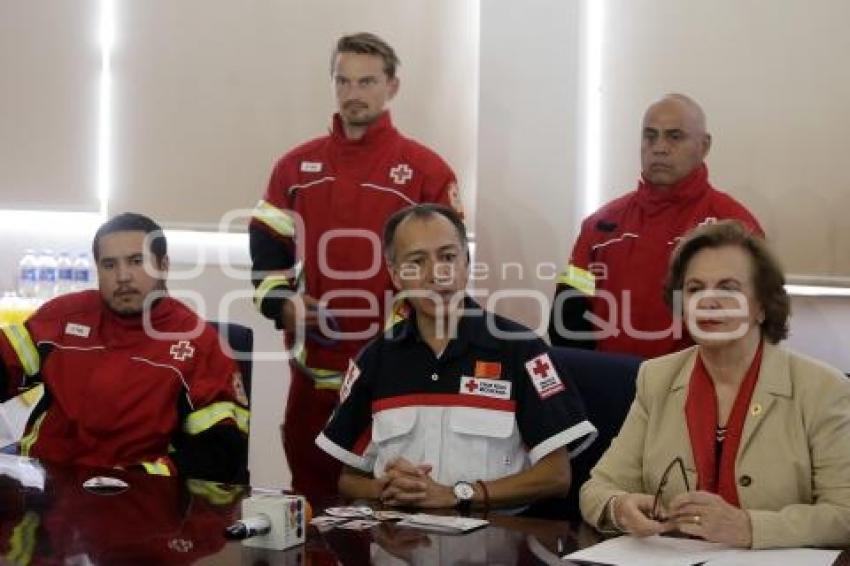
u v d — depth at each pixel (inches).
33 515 87.3
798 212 157.8
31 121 197.6
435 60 178.9
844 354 157.8
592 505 86.8
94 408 116.8
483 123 172.9
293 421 150.0
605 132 170.1
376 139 147.0
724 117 161.6
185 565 74.2
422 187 145.9
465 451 99.5
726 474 86.6
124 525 84.4
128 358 117.7
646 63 166.7
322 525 85.0
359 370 104.0
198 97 190.4
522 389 100.3
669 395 91.7
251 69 187.6
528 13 170.1
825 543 80.5
